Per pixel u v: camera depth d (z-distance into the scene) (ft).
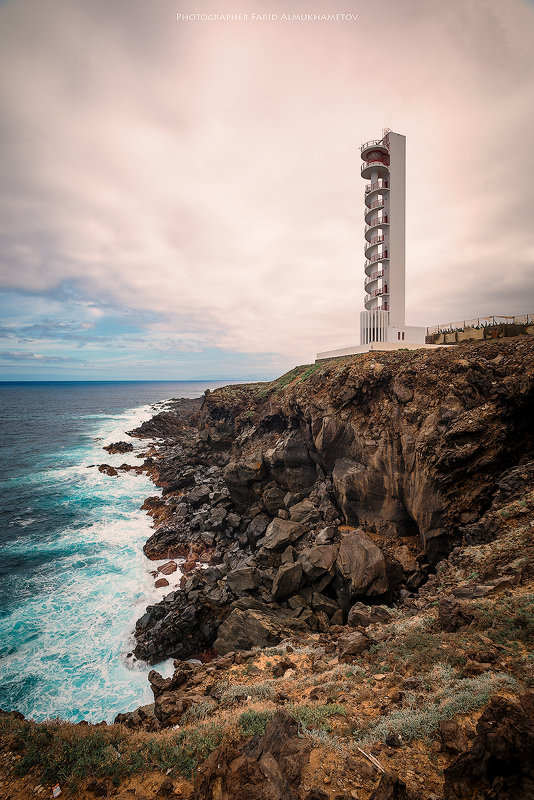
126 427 320.70
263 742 23.86
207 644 69.97
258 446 135.95
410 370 87.10
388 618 52.26
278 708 28.91
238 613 66.54
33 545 105.91
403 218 145.48
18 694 58.29
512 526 55.47
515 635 31.42
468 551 56.34
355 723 25.40
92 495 147.54
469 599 41.86
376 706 27.37
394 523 82.69
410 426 80.79
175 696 36.76
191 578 83.10
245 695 34.60
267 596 72.84
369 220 152.76
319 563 70.95
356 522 87.66
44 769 23.50
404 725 23.59
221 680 40.83
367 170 147.64
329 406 99.45
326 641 48.62
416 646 35.91
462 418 71.26
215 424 175.11
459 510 68.49
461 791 17.51
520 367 70.49
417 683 28.81
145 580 89.66
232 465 117.29
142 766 23.73
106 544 107.14
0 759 24.88
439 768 20.10
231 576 79.51
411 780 19.40
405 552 77.56
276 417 137.90
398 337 139.64
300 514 93.50
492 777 17.46
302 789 19.56
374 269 151.43
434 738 22.30
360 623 53.78
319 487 100.83
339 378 101.14
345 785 19.63
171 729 30.17
